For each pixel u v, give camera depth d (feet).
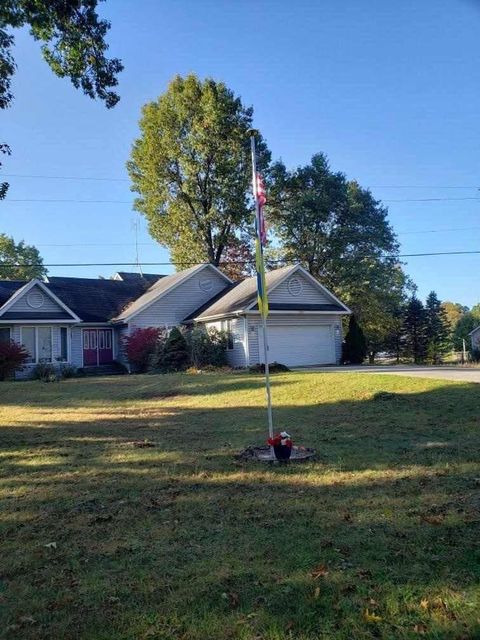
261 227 27.04
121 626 10.51
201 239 126.72
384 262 141.69
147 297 98.63
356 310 138.21
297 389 47.96
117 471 23.09
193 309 99.81
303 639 9.84
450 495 17.72
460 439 26.53
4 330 85.81
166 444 28.99
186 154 120.57
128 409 46.32
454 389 39.93
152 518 16.71
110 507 18.02
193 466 23.44
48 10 37.27
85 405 50.01
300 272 88.58
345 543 14.02
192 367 78.13
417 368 67.72
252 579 12.23
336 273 135.23
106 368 93.91
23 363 82.23
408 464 22.16
